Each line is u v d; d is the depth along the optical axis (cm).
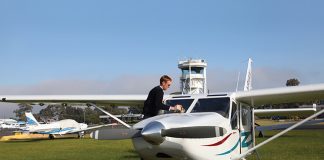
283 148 1328
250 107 739
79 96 749
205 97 612
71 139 2830
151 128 457
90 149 1566
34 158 1238
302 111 1686
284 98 687
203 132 482
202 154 505
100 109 764
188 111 591
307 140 1752
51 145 1989
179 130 470
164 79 543
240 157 587
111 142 2095
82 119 8031
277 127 2112
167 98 630
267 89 636
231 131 587
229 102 600
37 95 756
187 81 2897
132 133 495
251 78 1032
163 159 487
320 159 992
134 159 1108
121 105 842
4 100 759
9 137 3156
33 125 3259
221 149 548
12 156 1336
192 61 3012
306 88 623
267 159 990
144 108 550
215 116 535
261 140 1800
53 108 8988
